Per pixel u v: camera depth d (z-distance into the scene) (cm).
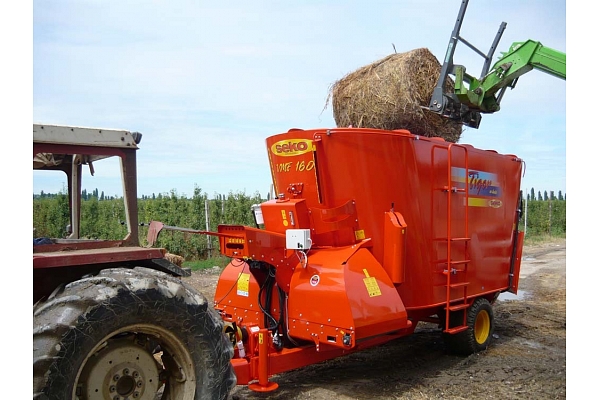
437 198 533
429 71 599
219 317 353
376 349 628
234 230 449
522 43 592
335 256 450
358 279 432
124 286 295
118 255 323
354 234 480
